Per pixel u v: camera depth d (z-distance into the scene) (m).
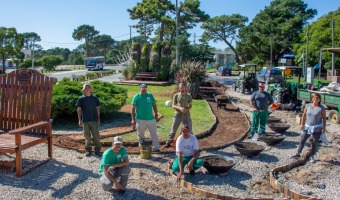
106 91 12.69
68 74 47.78
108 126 10.84
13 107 7.62
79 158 7.52
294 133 10.63
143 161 7.48
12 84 7.65
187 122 8.45
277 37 49.12
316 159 7.91
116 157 5.65
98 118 7.70
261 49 50.88
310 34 41.78
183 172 6.44
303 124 7.88
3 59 42.28
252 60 56.56
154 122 8.00
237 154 8.20
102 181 5.64
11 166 6.47
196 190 5.81
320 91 14.09
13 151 6.18
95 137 7.69
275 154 8.26
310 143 9.08
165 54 28.89
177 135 9.64
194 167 6.52
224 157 7.21
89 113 7.56
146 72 28.38
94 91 12.19
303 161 7.66
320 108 7.57
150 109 7.91
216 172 6.65
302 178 6.64
